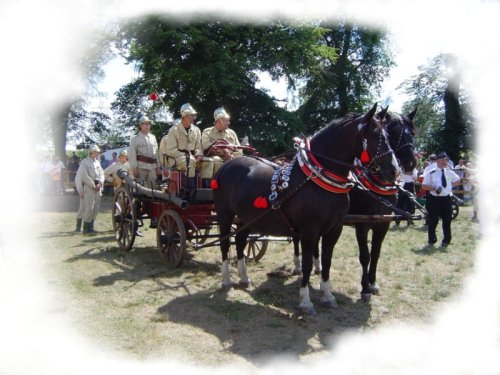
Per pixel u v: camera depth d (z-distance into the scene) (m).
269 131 22.05
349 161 5.16
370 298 6.03
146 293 6.04
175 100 22.14
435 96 28.20
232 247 8.95
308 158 5.25
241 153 7.78
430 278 6.98
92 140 32.59
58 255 8.02
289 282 6.80
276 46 21.83
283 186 5.36
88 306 5.50
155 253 8.26
